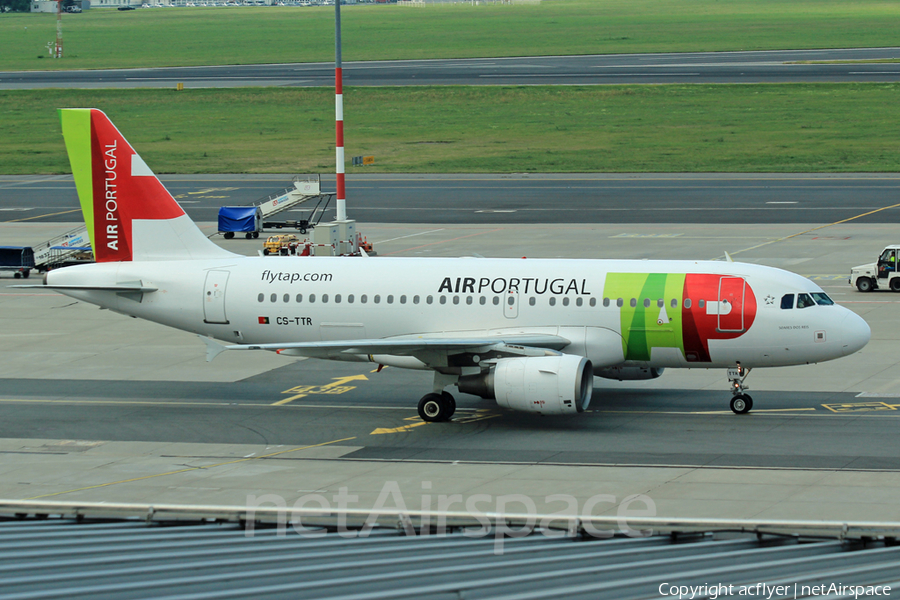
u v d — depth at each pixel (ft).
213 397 409.28
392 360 380.78
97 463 321.32
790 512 262.47
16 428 364.79
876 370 428.15
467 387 356.59
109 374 448.65
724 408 379.96
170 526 155.84
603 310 372.38
